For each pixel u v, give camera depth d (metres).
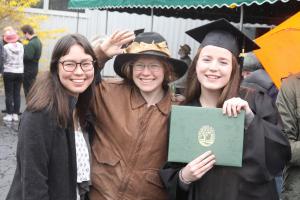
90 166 2.54
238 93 2.46
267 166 2.36
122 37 2.67
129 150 2.53
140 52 2.56
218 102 2.41
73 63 2.35
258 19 9.69
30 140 2.20
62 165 2.27
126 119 2.58
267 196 2.38
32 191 2.19
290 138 2.84
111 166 2.54
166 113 2.58
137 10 9.62
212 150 2.30
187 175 2.30
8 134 8.27
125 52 2.62
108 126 2.60
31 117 2.22
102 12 14.00
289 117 2.85
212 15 9.78
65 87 2.37
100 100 2.65
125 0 6.81
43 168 2.22
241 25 5.27
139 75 2.60
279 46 3.91
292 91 2.87
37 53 10.35
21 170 2.24
